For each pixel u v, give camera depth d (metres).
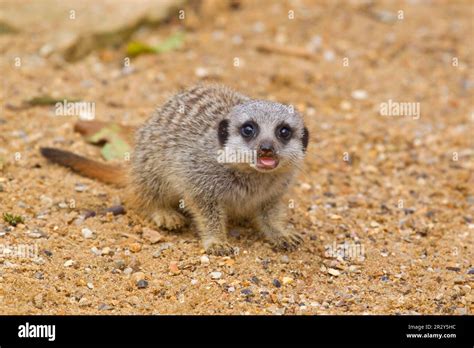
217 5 10.75
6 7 9.77
